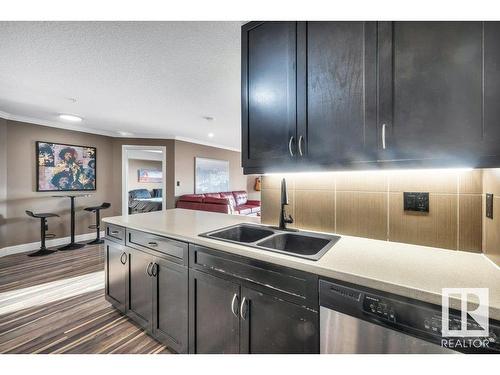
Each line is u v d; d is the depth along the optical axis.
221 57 1.81
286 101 1.26
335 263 0.94
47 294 2.31
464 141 0.85
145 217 2.09
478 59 0.82
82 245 3.95
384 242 1.26
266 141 1.34
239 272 1.15
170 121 3.80
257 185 7.88
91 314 1.97
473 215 1.06
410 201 1.21
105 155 4.64
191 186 5.49
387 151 0.99
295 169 1.24
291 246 1.50
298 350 0.97
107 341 1.64
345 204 1.41
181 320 1.43
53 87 2.41
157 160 8.90
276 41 1.30
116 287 1.93
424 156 0.92
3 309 2.04
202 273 1.31
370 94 1.02
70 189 4.13
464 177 1.08
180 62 1.89
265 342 1.07
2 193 3.39
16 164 3.53
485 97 0.81
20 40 1.58
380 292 0.79
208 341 1.30
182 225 1.71
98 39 1.58
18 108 3.13
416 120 0.93
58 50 1.71
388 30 0.98
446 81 0.87
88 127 4.27
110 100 2.81
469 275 0.82
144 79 2.21
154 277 1.59
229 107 3.06
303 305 0.95
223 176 6.48
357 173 1.37
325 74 1.14
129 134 4.84
